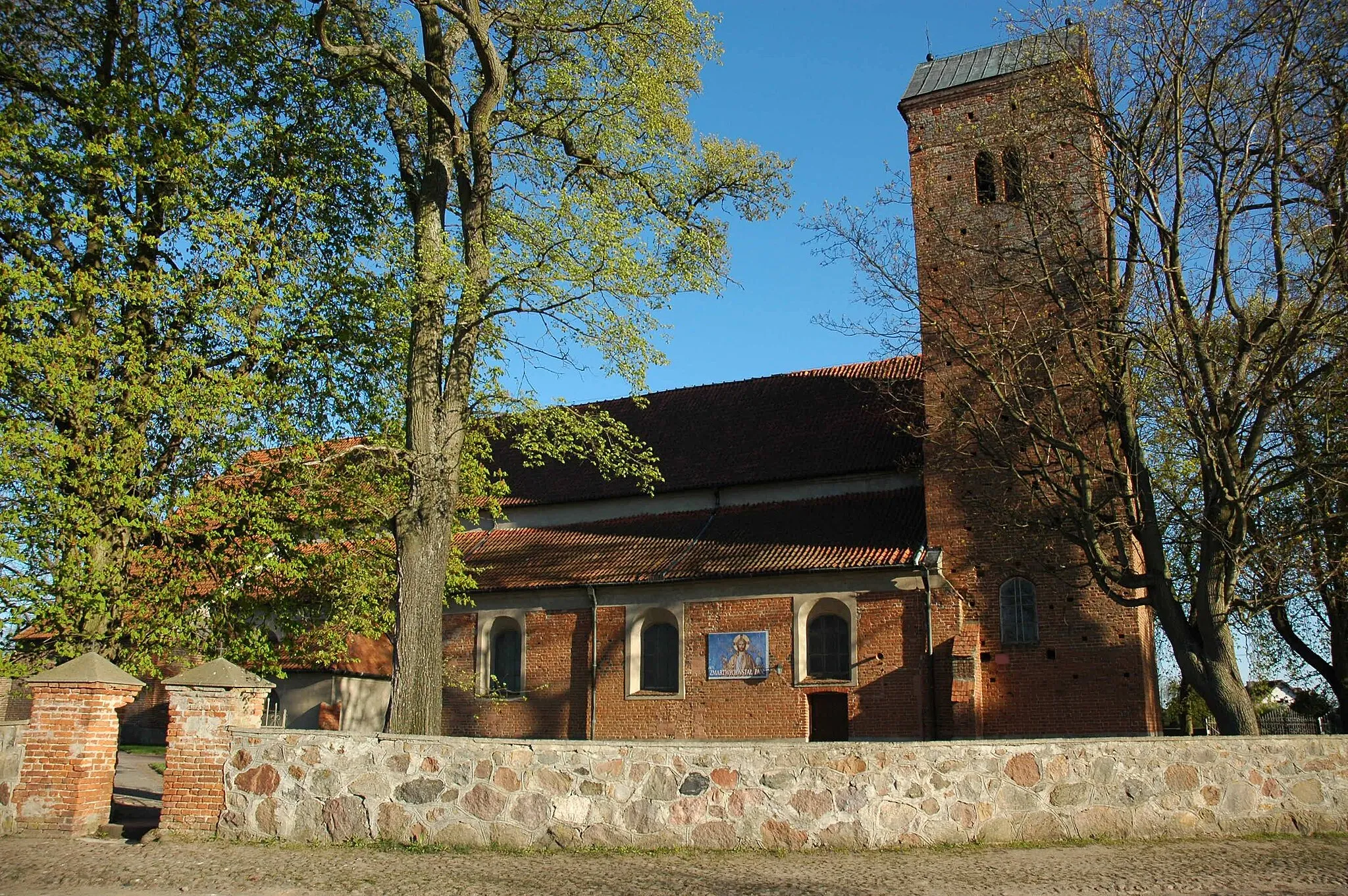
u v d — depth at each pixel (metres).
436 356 19.41
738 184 23.58
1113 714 24.94
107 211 20.39
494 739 13.31
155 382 19.11
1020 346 22.27
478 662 32.06
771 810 12.80
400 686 18.05
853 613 27.30
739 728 27.88
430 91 19.23
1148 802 13.52
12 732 14.25
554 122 21.59
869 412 33.47
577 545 33.50
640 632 30.12
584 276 18.02
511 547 34.72
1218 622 19.11
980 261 28.09
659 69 21.59
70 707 14.16
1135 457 20.81
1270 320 18.66
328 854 12.54
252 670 21.52
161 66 21.59
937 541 27.62
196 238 19.31
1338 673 26.17
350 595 22.19
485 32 19.47
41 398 18.67
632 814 12.88
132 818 15.91
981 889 10.60
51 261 19.81
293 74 21.88
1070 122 22.22
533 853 12.63
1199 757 13.79
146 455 19.94
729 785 12.92
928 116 30.53
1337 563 21.30
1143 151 20.77
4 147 18.39
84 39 21.48
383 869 11.68
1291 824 13.79
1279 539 21.47
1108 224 22.00
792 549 29.06
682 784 12.95
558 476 36.66
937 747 13.16
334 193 23.05
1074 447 21.02
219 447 19.88
